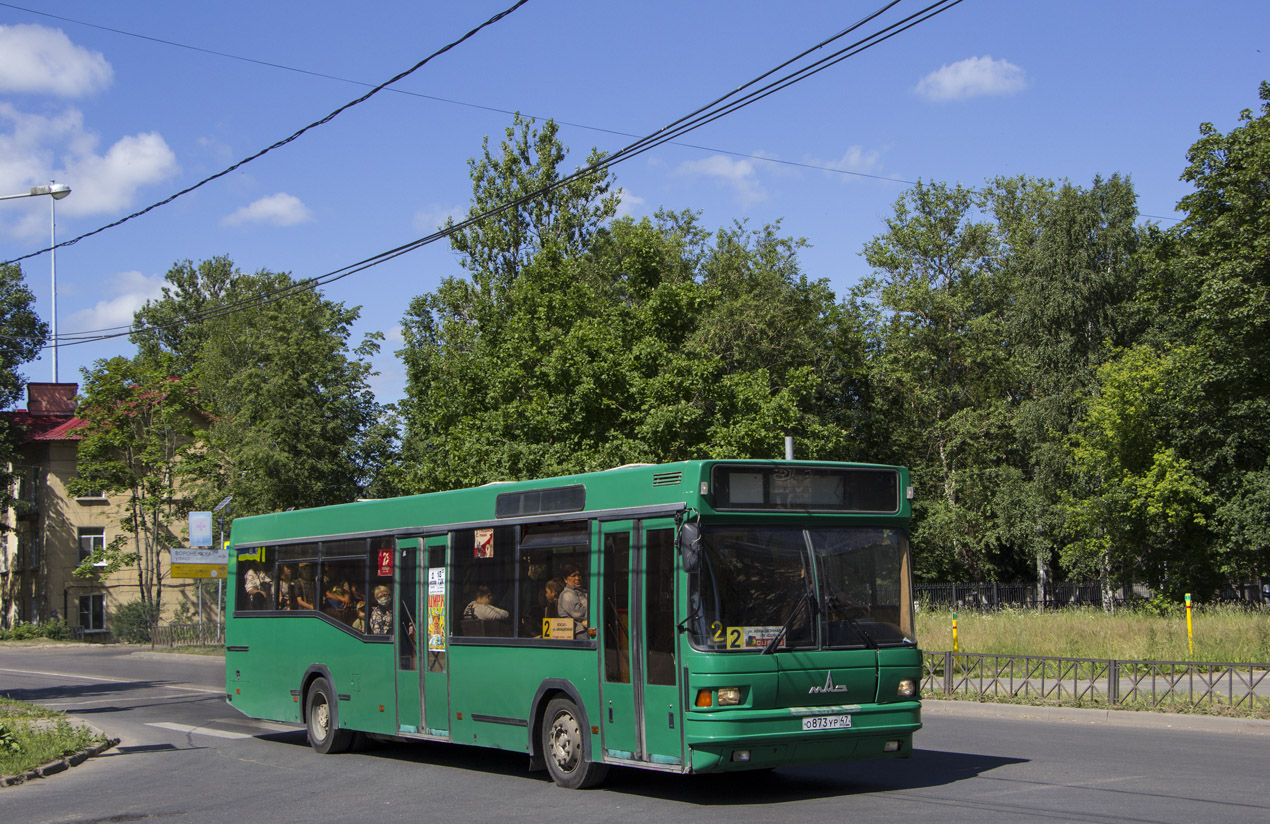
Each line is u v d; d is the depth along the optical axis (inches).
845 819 340.8
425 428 1849.2
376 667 537.3
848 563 393.7
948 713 677.3
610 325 1263.5
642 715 386.0
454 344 1902.1
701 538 367.6
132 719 782.5
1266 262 1355.8
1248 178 1362.0
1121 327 1908.2
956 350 2081.7
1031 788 388.5
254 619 645.3
